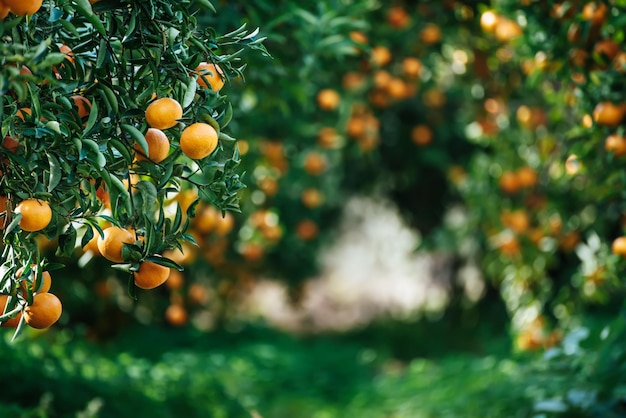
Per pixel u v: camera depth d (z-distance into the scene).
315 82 5.29
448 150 9.35
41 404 3.91
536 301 5.49
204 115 2.51
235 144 2.58
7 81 2.25
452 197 10.86
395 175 9.76
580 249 4.85
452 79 6.89
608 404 3.77
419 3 4.82
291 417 6.99
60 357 4.85
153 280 2.57
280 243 7.93
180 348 8.25
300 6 4.11
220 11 3.70
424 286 13.60
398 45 5.38
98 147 2.42
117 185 2.43
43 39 2.46
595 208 5.23
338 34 4.25
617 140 3.42
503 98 5.06
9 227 2.41
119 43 2.55
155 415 4.77
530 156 5.43
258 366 8.40
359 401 7.46
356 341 11.81
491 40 4.56
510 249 5.39
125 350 7.02
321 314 14.96
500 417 4.81
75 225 2.60
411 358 10.59
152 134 2.51
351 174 9.73
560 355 4.17
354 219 12.03
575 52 3.50
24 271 2.50
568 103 3.92
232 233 6.45
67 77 2.49
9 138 2.47
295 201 7.81
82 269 5.50
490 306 11.22
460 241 7.00
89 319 6.57
